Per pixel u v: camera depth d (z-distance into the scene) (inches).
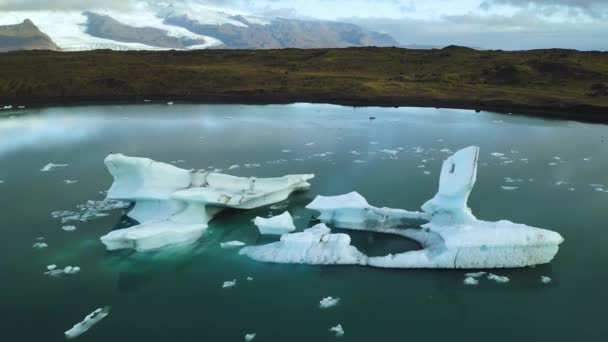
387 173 1098.1
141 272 652.7
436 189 975.6
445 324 531.5
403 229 761.6
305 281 621.9
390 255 658.8
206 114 2021.4
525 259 641.0
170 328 529.0
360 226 783.7
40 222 805.2
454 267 637.3
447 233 656.4
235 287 612.4
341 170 1123.3
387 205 880.9
